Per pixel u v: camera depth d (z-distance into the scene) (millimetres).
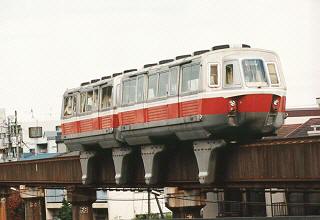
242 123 22906
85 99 32344
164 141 26625
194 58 23797
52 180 39594
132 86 28062
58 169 38750
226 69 23109
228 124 22766
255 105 22828
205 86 23109
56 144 77688
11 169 46156
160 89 25906
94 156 33375
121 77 29047
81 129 32781
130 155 30031
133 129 27688
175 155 27141
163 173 27781
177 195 30078
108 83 30109
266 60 23469
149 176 27500
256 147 22234
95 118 31219
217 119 22859
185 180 26547
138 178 30062
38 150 83750
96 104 31188
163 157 27672
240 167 23047
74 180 36625
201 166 24078
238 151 23109
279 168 21266
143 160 28062
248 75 22922
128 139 28438
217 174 24109
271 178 21594
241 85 22734
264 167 21906
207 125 23109
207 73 23172
